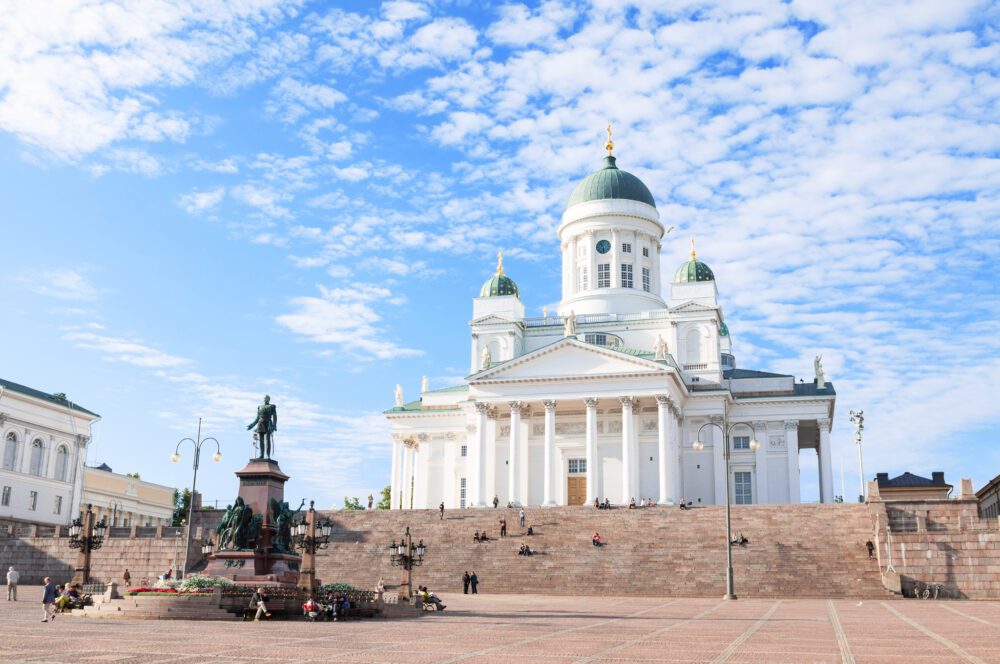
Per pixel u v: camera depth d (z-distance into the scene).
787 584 64.44
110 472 136.38
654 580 66.94
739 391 107.31
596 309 115.56
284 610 41.34
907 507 71.88
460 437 111.88
